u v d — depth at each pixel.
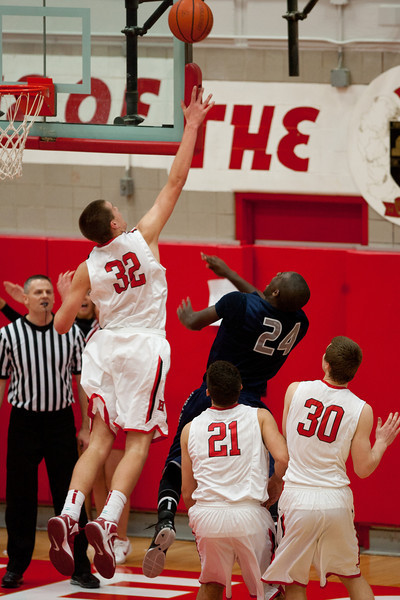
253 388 14.55
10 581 17.73
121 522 19.28
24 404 17.83
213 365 13.81
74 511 13.32
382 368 19.31
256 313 14.20
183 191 20.52
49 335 17.88
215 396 13.77
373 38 18.92
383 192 19.25
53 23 15.98
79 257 20.95
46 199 21.34
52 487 18.06
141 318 13.72
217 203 20.34
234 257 19.92
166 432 13.82
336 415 13.69
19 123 15.74
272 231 20.56
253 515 13.52
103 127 15.65
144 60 15.57
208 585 14.17
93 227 13.63
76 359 18.20
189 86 15.05
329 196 19.66
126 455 13.60
